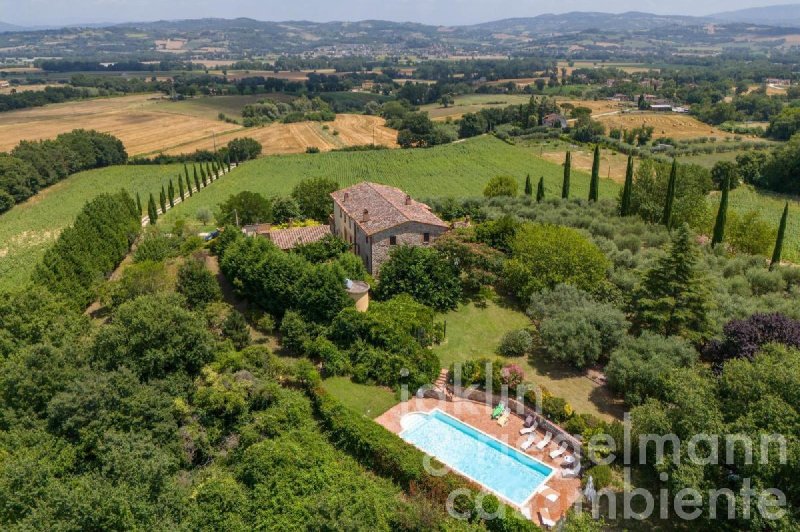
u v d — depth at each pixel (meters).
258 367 40.25
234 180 142.88
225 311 47.91
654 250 62.81
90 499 27.22
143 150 178.00
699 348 43.19
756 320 39.91
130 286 52.19
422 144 190.12
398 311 46.84
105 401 34.12
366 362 42.12
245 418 36.16
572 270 52.44
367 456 32.97
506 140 187.38
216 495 29.66
